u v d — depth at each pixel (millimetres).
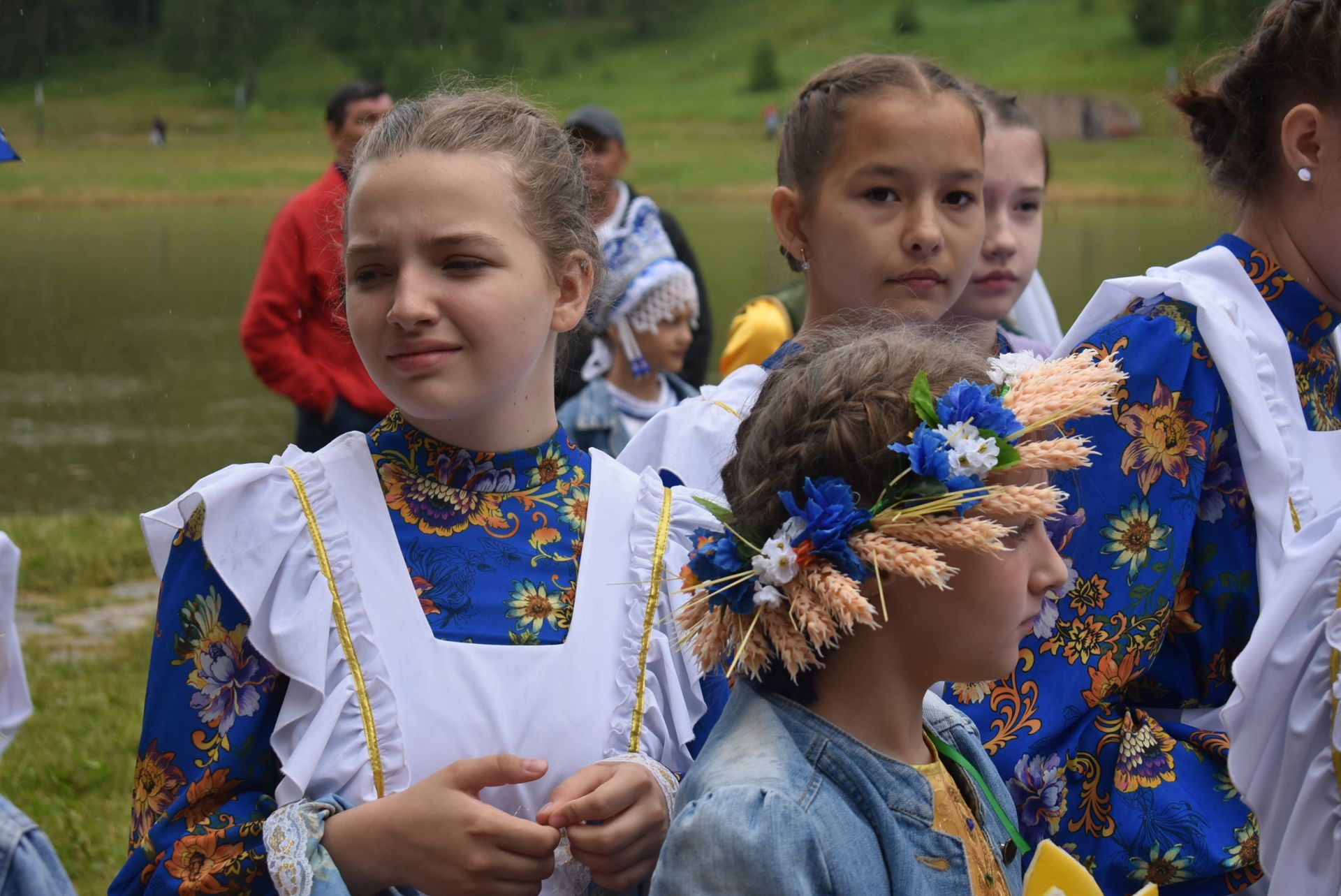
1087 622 2084
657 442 2688
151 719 1906
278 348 5992
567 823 1784
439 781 1771
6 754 4637
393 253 1922
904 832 1666
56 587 6941
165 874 1825
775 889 1538
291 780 1830
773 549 1619
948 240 2633
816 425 1679
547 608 1961
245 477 1938
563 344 2479
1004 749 2068
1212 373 2166
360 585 1912
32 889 1708
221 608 1904
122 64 62938
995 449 1635
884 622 1677
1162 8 61688
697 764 1692
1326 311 2336
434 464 1993
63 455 11492
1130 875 2055
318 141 54312
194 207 35656
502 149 1991
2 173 41781
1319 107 2242
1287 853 1929
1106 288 2260
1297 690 1943
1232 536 2174
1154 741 2107
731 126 58375
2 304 20188
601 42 76000
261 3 65688
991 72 61844
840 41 71938
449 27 71625
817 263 2721
